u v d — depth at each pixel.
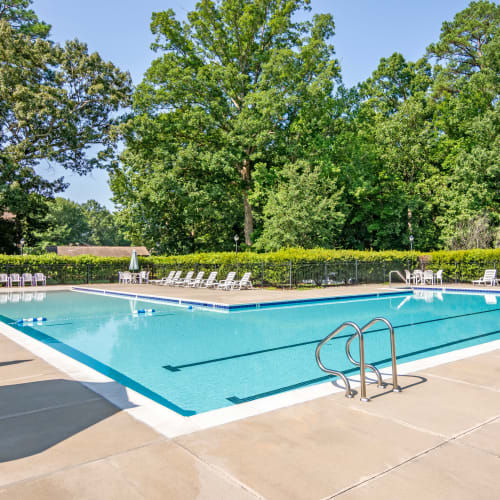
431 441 3.62
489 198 33.94
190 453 3.40
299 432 3.82
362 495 2.77
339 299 18.33
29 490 2.84
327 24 36.56
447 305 16.78
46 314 14.62
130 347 9.22
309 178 30.22
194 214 36.50
